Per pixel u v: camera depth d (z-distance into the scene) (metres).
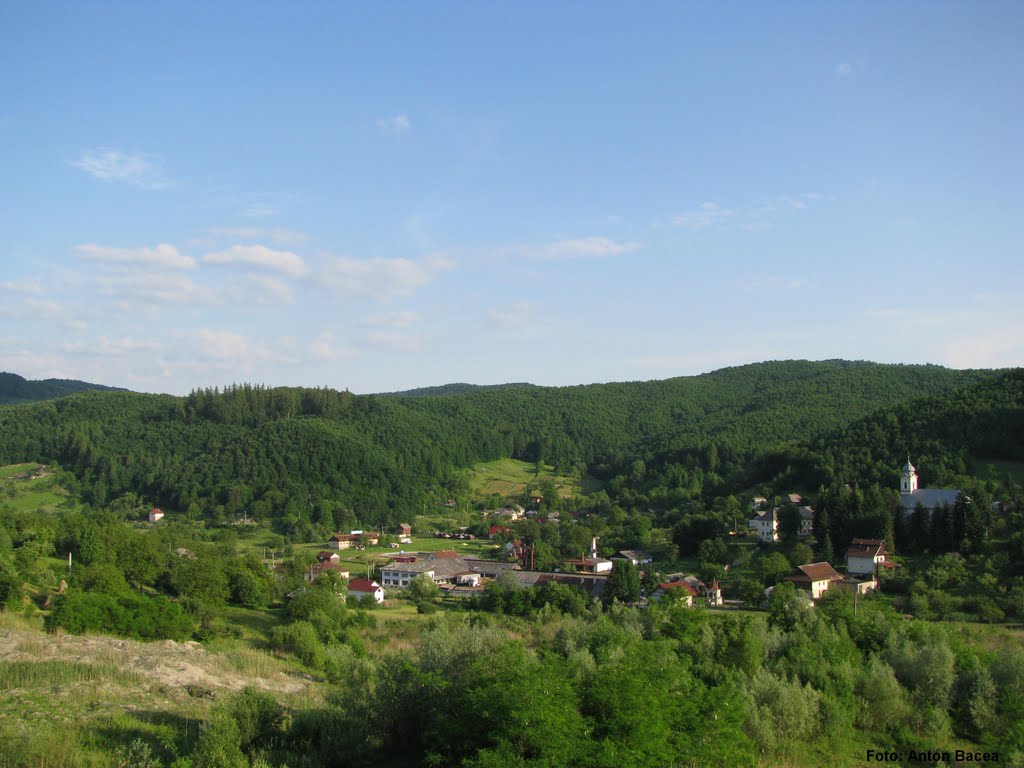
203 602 57.66
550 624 68.06
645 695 21.84
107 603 45.00
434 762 20.06
